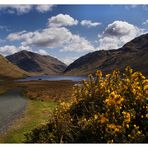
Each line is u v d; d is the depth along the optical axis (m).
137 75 11.59
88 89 13.10
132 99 11.33
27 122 19.73
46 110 25.17
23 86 86.81
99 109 11.75
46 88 67.25
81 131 10.99
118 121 10.62
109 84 12.59
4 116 24.02
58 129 11.64
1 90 68.75
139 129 10.75
